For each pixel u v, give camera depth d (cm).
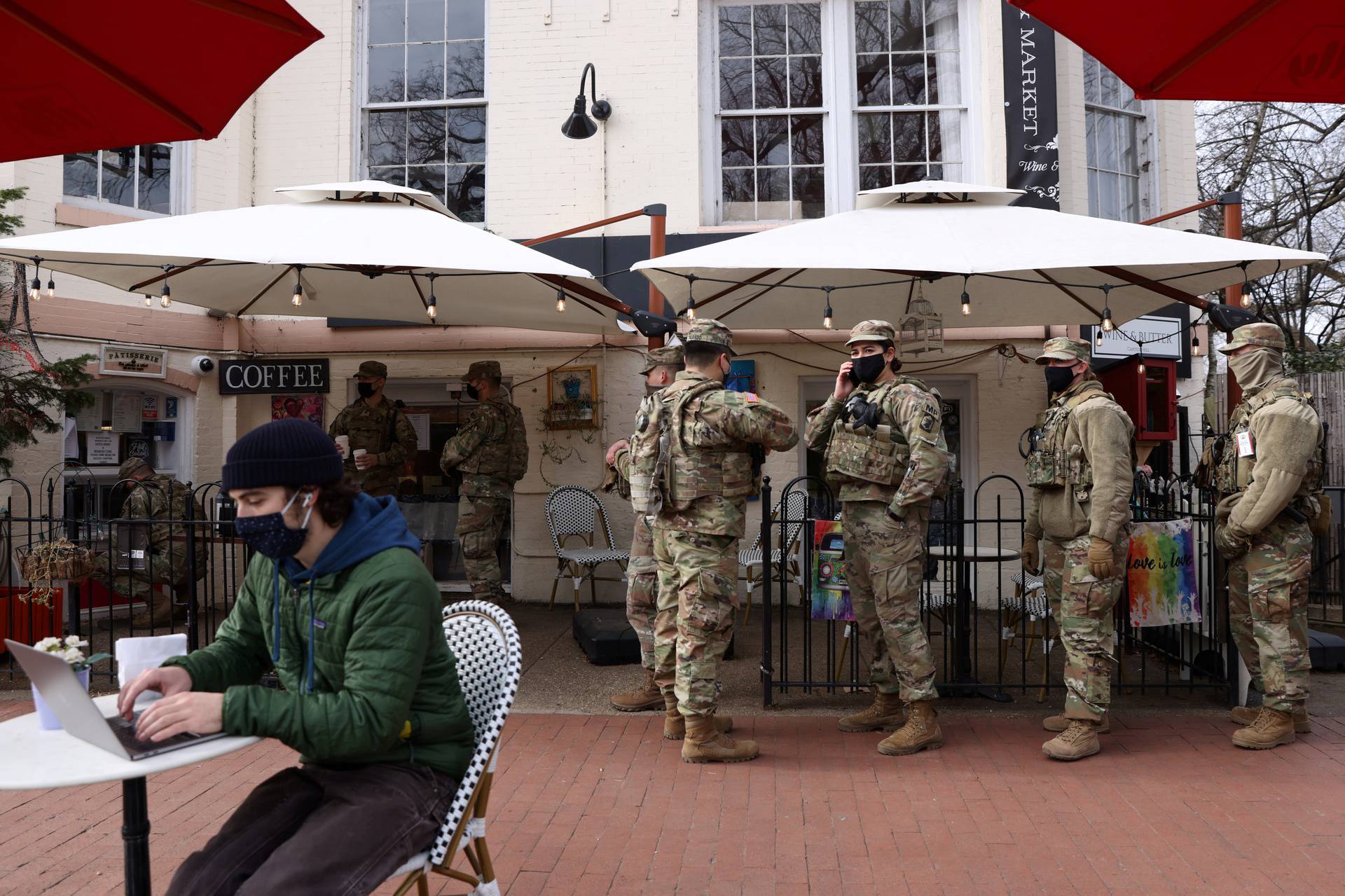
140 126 325
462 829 234
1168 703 558
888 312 718
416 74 920
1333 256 1516
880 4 887
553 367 881
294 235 527
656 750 479
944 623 586
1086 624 460
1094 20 273
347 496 225
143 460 751
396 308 748
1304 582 476
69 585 690
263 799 231
